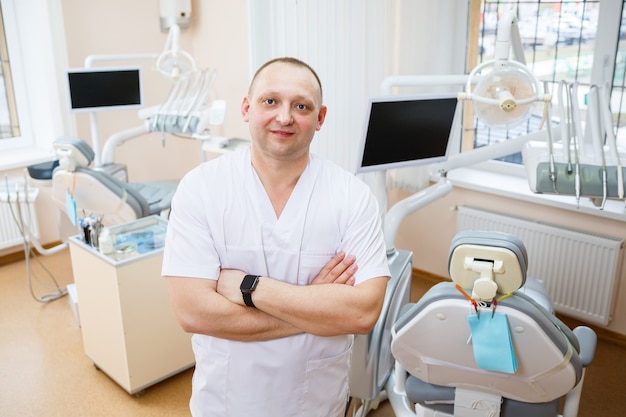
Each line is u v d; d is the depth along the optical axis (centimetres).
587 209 304
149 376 267
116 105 372
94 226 265
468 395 173
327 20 288
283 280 153
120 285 248
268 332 147
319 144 303
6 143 425
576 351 162
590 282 308
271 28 281
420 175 348
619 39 303
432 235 375
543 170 174
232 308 145
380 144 219
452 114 231
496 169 364
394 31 315
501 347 152
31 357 301
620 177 168
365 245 150
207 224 150
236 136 450
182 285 147
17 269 400
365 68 306
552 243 315
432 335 162
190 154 485
